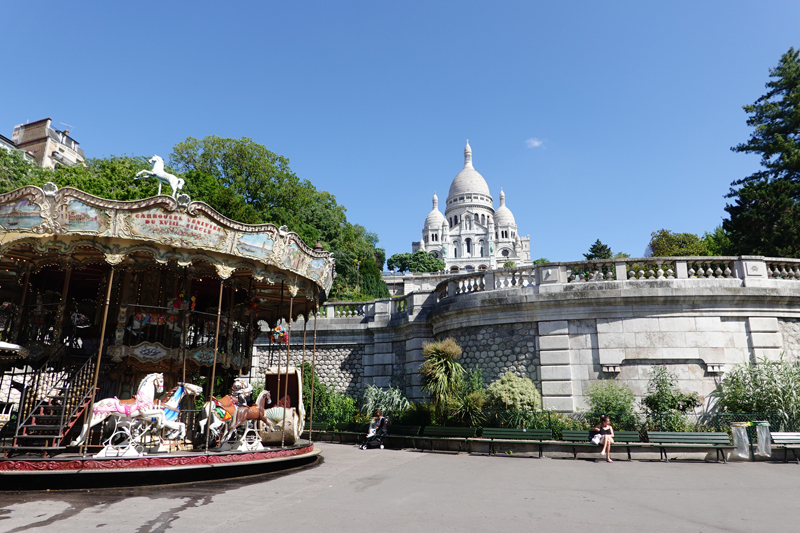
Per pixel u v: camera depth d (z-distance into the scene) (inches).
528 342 708.0
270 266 524.4
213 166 1702.8
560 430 596.7
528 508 311.3
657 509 306.7
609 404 619.5
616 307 670.5
